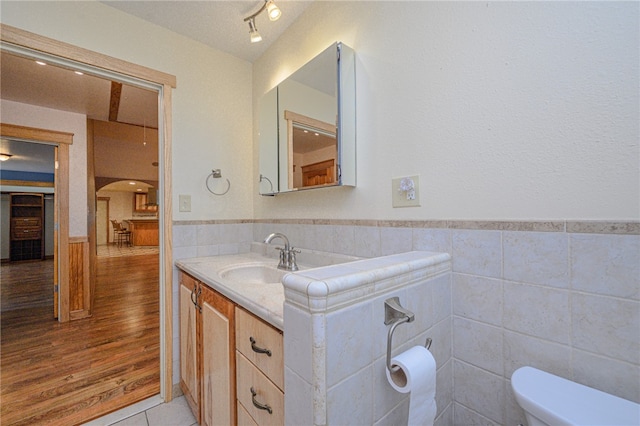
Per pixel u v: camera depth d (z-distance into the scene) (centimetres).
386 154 124
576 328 77
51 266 623
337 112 134
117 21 158
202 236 188
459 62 101
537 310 84
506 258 90
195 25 172
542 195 83
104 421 151
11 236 698
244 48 197
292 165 166
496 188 92
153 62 170
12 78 229
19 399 169
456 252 102
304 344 65
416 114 113
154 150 525
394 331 81
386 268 79
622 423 62
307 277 68
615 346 71
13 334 262
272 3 145
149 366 207
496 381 93
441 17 105
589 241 75
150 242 998
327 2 152
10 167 614
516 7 88
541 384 75
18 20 132
